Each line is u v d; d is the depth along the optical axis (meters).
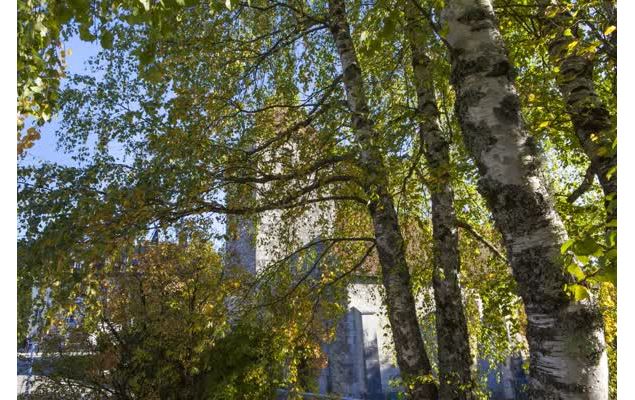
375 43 4.47
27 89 4.58
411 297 6.80
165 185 6.84
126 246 6.72
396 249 6.88
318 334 10.44
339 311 10.26
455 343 6.27
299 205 8.77
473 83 3.41
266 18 10.32
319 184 8.36
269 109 9.67
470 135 3.41
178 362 11.34
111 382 12.16
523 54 7.17
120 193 6.47
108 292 11.14
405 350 6.51
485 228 9.85
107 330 12.05
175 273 11.27
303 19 9.19
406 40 6.80
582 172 9.16
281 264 9.80
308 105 8.70
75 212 6.13
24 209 6.16
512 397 16.14
